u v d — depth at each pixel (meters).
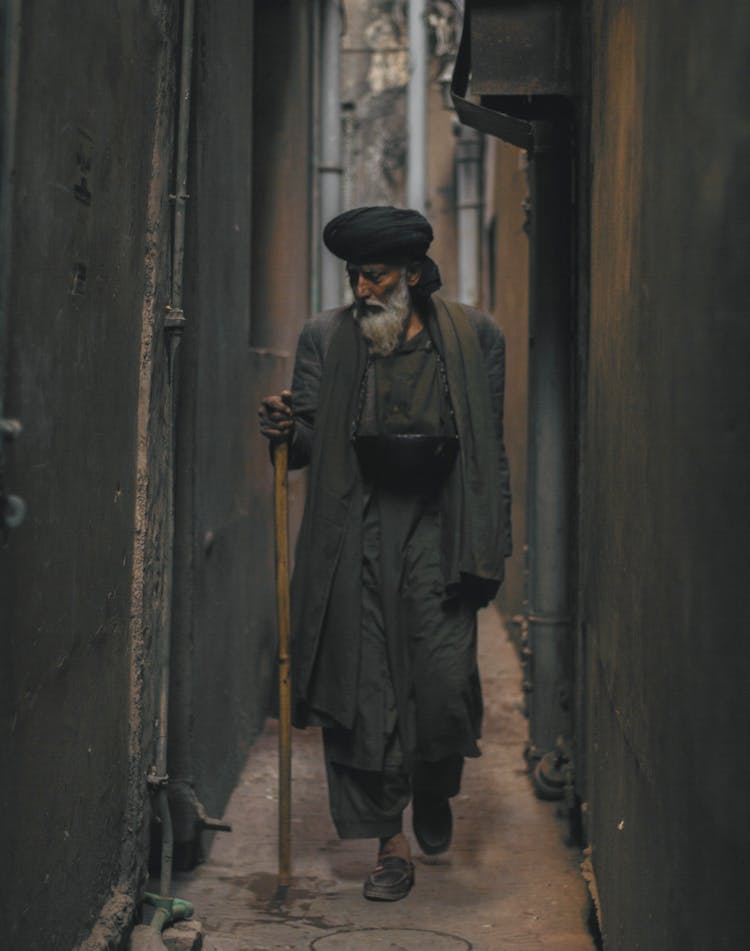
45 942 2.20
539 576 4.57
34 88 1.98
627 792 2.41
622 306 2.48
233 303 4.56
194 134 3.52
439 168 13.35
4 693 1.90
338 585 3.47
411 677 3.48
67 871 2.34
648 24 2.09
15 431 1.79
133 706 2.89
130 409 2.81
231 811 4.31
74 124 2.24
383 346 3.47
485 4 3.84
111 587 2.66
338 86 7.98
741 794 1.33
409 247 3.42
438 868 3.78
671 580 1.81
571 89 3.87
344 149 13.23
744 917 1.32
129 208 2.74
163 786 3.13
